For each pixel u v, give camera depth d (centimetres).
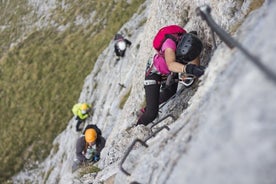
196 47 769
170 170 442
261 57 295
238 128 271
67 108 3259
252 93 279
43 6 4938
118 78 2209
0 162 3048
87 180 1038
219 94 380
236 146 264
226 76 427
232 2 852
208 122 347
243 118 271
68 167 2212
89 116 2470
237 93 303
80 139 1411
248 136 258
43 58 3878
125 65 2252
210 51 923
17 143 3167
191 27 1048
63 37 4066
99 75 2742
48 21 4594
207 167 282
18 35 4988
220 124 301
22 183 2897
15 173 2962
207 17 512
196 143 346
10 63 4034
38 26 4688
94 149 1394
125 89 1983
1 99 3678
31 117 3347
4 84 3828
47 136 3122
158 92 891
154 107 902
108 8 3962
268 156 240
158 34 818
